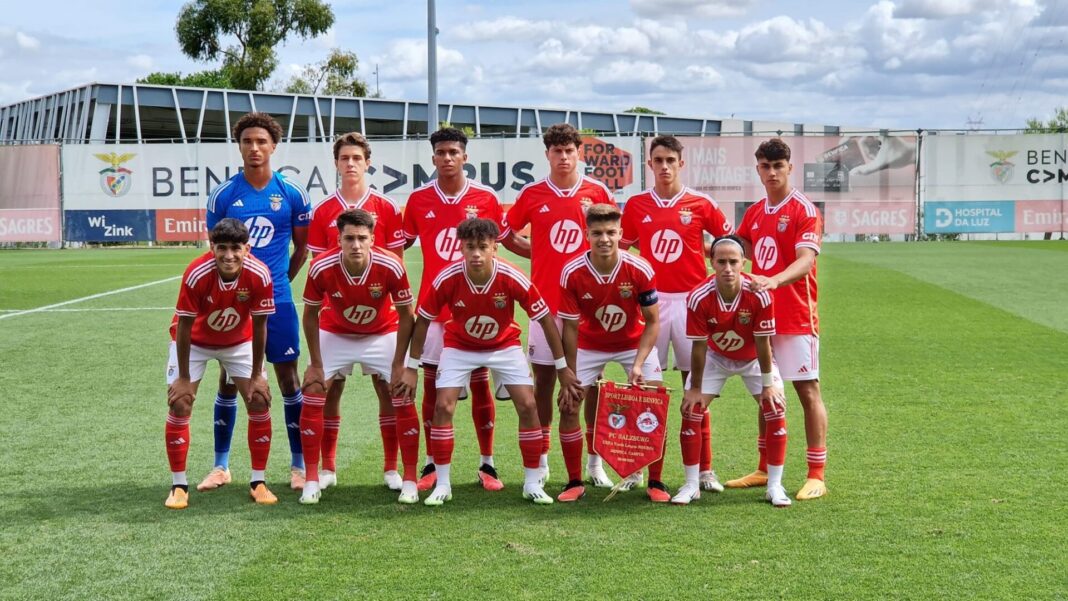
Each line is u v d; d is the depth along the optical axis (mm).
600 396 5074
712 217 5793
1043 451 5742
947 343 9898
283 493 5203
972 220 26750
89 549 4254
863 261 19938
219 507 4906
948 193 26719
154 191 27312
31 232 27281
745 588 3721
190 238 27469
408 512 4812
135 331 11148
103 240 27375
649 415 5020
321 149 27281
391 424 5348
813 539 4281
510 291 4938
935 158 26625
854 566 3938
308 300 5047
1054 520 4473
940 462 5547
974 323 11250
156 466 5691
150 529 4531
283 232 5660
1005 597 3609
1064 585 3717
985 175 26625
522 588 3744
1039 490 4953
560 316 5145
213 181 27312
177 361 5027
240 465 5832
